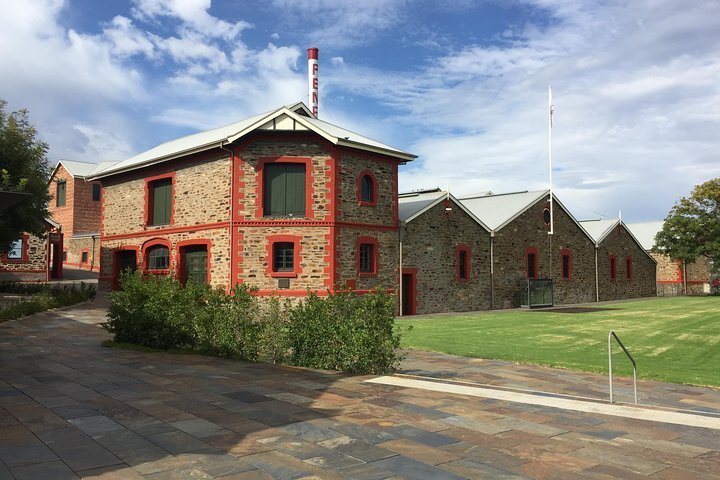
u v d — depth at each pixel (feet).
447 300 92.48
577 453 18.43
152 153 92.32
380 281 80.18
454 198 94.53
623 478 16.25
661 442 19.71
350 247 75.87
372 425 21.43
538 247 113.70
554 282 117.50
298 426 21.17
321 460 17.39
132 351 40.86
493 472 16.58
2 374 31.68
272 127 72.90
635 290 148.15
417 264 86.99
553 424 21.91
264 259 72.69
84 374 31.76
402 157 82.53
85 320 60.44
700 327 65.77
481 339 55.06
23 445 18.60
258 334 37.58
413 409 24.03
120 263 91.35
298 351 35.86
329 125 88.43
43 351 40.57
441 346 49.83
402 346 49.73
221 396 26.21
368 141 84.99
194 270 78.95
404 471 16.55
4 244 76.69
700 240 156.15
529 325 68.74
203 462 17.07
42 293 75.82
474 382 32.45
